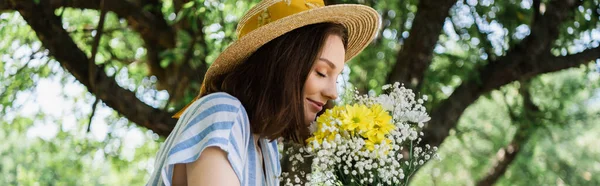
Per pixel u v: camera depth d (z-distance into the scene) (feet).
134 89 16.05
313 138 5.75
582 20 14.80
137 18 14.17
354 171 5.74
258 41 5.35
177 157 4.91
